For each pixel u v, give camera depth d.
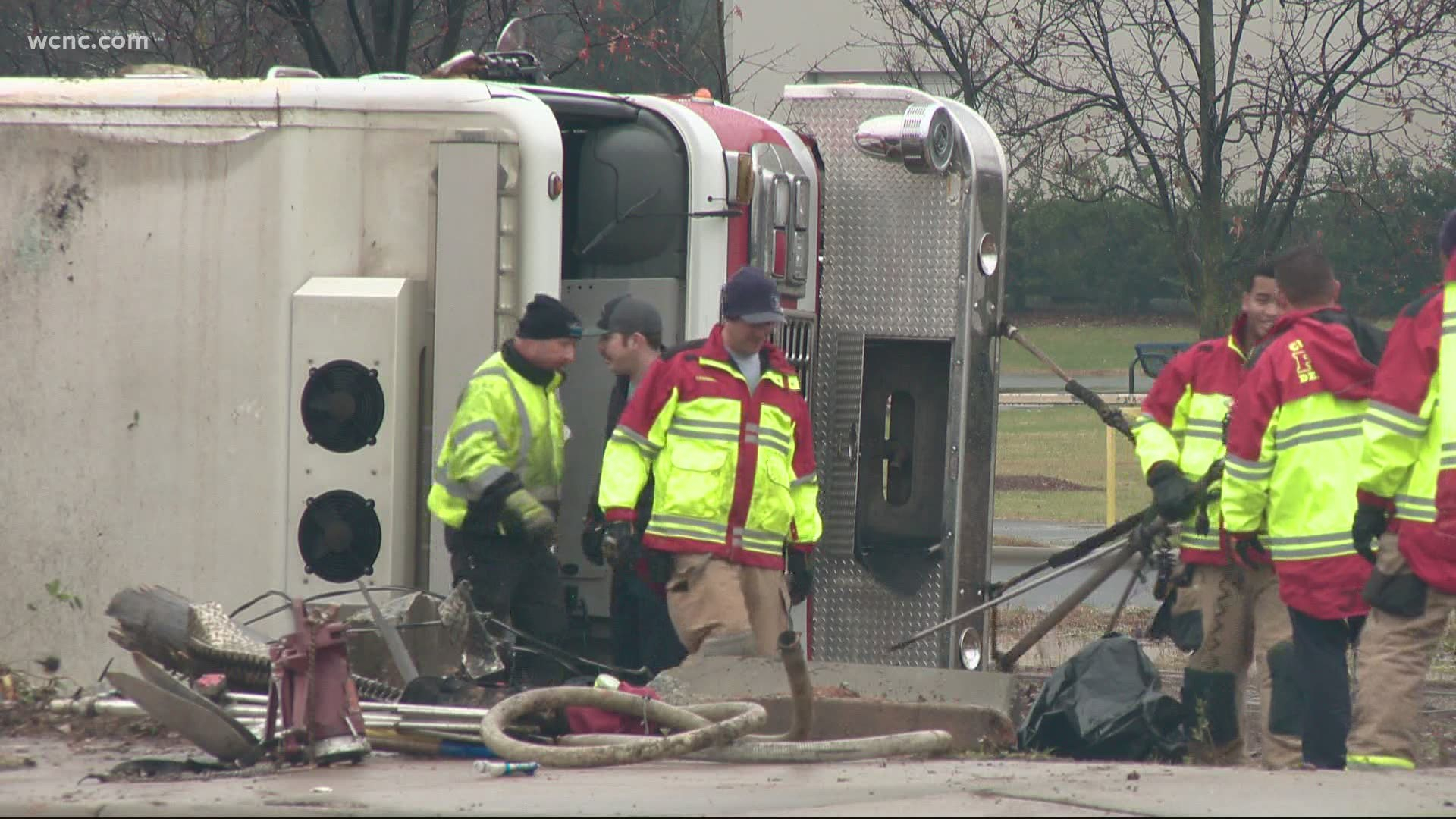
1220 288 63.53
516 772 19.16
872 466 35.25
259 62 52.69
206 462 27.81
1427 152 67.44
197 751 21.77
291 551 27.28
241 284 27.78
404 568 27.03
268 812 15.84
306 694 19.81
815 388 34.56
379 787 17.94
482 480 25.70
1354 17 63.34
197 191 28.08
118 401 28.31
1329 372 22.48
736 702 21.91
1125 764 20.23
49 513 28.58
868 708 22.56
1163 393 26.75
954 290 34.06
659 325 28.61
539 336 26.22
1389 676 20.72
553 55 58.41
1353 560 22.20
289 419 27.31
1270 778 18.03
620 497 25.81
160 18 54.03
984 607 30.92
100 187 28.50
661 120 30.67
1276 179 63.50
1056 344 164.12
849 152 34.81
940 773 18.86
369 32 54.19
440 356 27.00
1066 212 88.88
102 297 28.41
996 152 35.47
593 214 30.98
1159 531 27.98
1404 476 20.52
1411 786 17.34
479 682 25.42
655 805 16.17
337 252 27.53
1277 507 22.86
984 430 34.72
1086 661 25.44
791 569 27.33
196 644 23.31
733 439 26.03
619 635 29.98
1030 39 64.31
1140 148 65.75
